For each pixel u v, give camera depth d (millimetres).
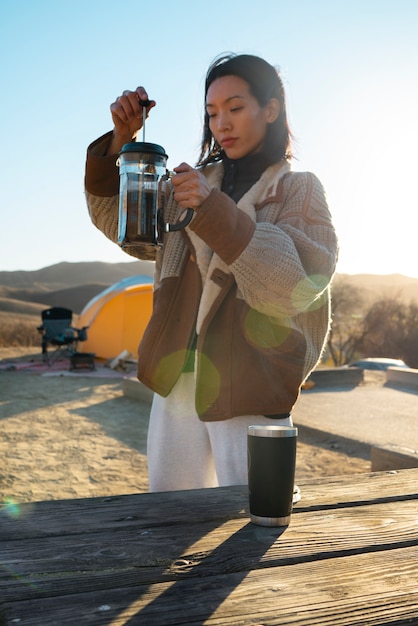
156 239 1872
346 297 35625
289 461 1663
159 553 1455
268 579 1335
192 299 2268
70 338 15758
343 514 1793
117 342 16547
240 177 2369
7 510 1772
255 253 1874
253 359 2129
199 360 2166
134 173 1856
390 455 5375
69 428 8219
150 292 16750
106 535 1567
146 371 2295
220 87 2234
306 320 2227
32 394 11070
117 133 2256
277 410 2119
